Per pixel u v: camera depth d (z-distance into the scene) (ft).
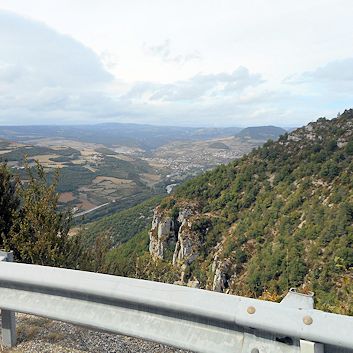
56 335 10.14
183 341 7.02
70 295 8.41
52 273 8.57
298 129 264.93
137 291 7.48
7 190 18.45
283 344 6.14
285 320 5.96
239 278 157.07
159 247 216.54
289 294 6.48
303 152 222.69
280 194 194.70
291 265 128.16
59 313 8.40
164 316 7.36
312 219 148.97
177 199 233.55
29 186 17.61
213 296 6.86
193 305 6.84
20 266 9.04
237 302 6.57
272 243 157.28
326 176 183.01
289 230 156.25
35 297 8.84
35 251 15.74
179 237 204.23
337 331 5.52
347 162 185.88
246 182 224.33
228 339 6.68
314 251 126.31
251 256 163.43
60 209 18.48
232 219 204.13
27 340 9.97
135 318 7.64
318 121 268.21
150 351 9.55
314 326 5.70
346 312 12.38
